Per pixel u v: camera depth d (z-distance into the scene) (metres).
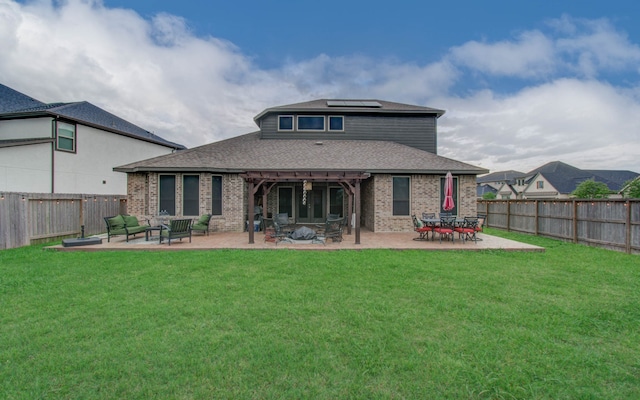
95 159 19.53
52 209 12.00
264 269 7.53
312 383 3.12
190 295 5.59
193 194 14.06
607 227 10.65
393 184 14.77
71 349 3.71
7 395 2.92
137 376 3.21
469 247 10.26
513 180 56.75
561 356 3.64
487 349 3.77
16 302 5.22
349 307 5.08
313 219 17.56
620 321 4.62
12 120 17.12
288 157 15.62
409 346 3.83
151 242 11.26
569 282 6.56
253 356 3.57
